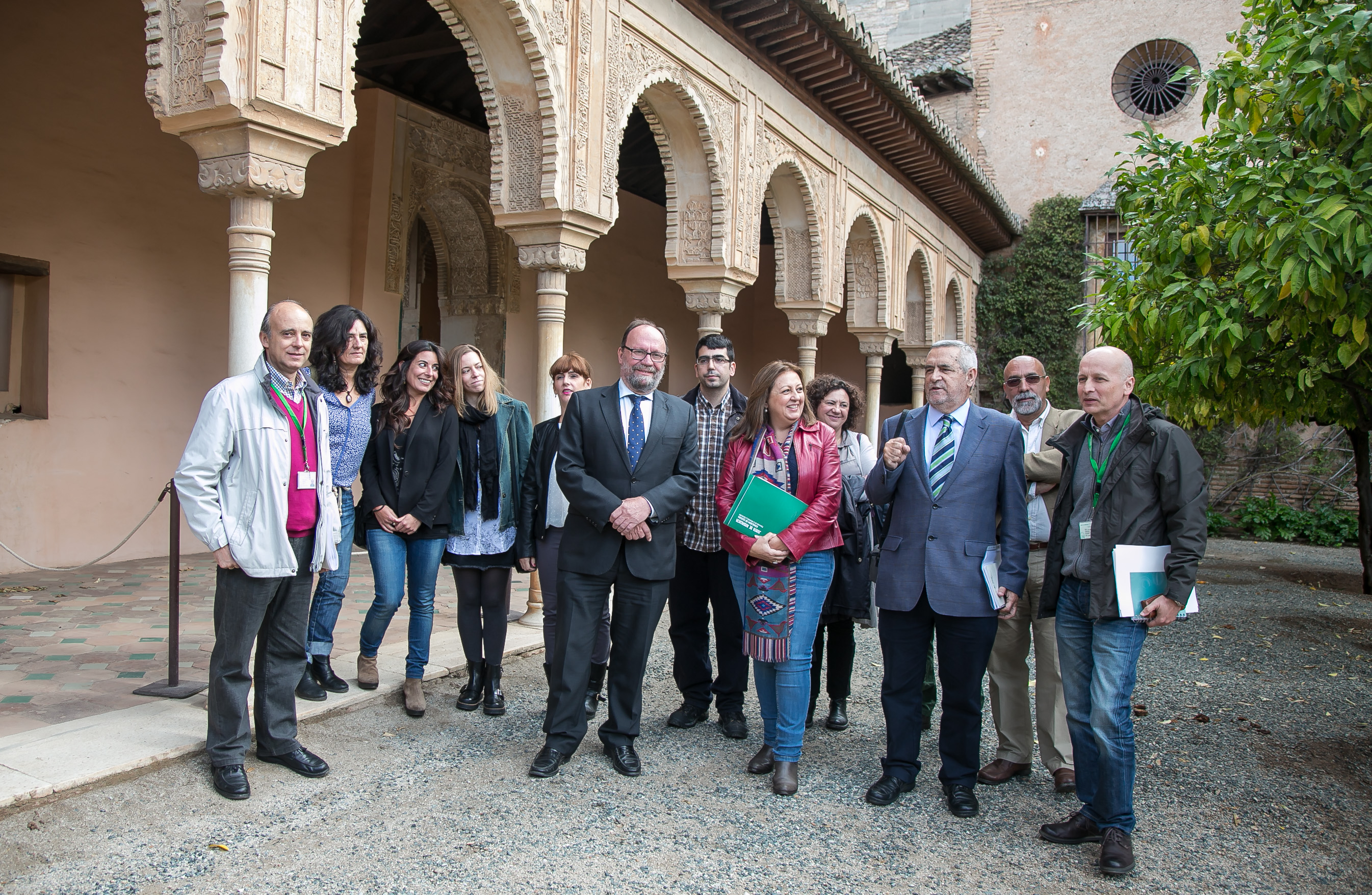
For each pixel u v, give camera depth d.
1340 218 3.99
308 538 3.62
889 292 12.88
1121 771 3.15
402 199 10.01
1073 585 3.33
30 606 5.95
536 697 4.79
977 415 3.67
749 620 3.72
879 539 3.87
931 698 4.68
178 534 4.29
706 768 3.95
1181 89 18.16
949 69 19.16
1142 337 6.28
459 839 3.16
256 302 4.32
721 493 3.94
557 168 6.05
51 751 3.47
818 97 10.14
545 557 4.51
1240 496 15.51
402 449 4.27
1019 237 18.91
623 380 3.91
